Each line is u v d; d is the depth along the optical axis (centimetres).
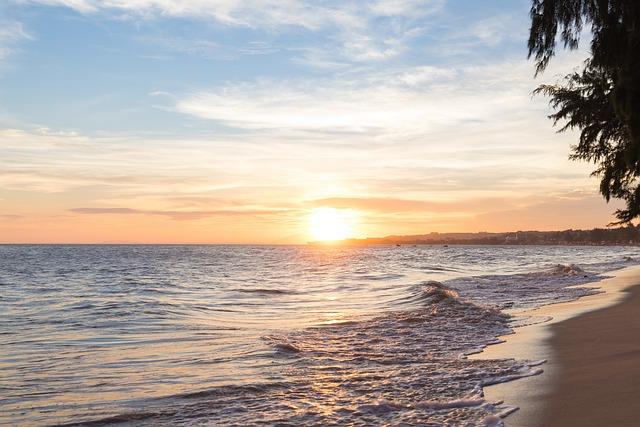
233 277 3803
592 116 1508
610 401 635
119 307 1889
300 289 2755
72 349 1096
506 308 1828
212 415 648
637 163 1291
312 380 813
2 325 1456
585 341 1067
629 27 1102
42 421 633
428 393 724
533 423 578
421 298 2042
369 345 1123
